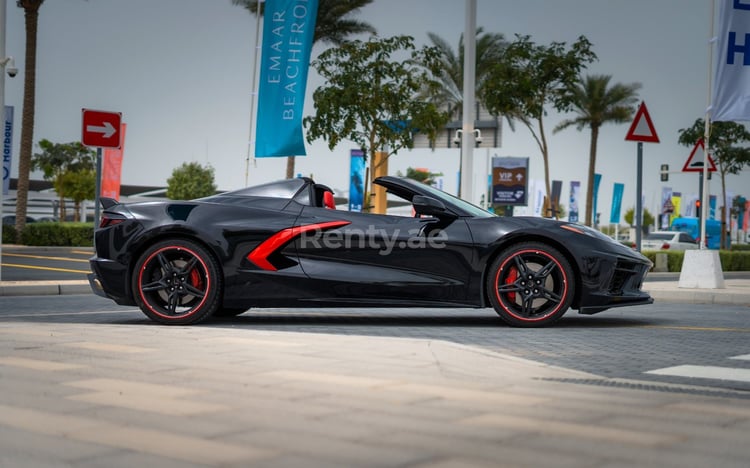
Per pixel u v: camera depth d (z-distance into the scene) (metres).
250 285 5.71
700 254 10.88
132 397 2.78
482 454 2.08
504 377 3.33
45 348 3.95
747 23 10.52
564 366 3.96
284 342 4.30
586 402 2.80
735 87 10.58
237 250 5.72
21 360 3.57
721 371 3.87
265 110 16.73
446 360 3.72
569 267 5.72
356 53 19.12
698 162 13.91
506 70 24.92
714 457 2.10
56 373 3.25
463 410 2.63
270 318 6.50
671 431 2.38
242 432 2.30
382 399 2.80
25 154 26.59
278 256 5.74
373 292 5.70
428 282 5.71
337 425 2.40
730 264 22.05
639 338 5.20
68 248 23.86
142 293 5.74
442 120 19.73
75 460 1.99
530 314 5.79
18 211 26.30
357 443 2.19
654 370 3.88
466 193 12.91
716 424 2.49
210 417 2.49
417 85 19.44
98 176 10.45
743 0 10.45
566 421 2.49
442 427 2.39
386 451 2.10
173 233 5.76
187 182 66.00
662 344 4.91
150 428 2.33
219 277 5.73
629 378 3.65
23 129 26.72
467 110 12.87
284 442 2.19
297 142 16.58
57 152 55.88
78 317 6.72
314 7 16.55
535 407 2.70
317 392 2.91
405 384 3.10
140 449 2.09
